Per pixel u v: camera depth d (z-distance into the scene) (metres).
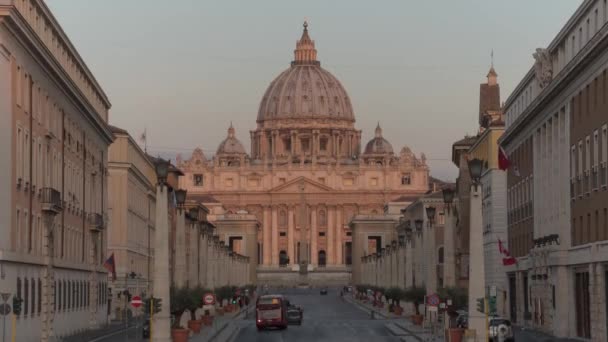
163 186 77.75
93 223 116.38
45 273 87.75
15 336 75.00
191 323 108.50
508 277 131.62
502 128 141.50
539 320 108.19
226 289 172.88
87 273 112.44
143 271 173.12
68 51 103.69
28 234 82.69
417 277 133.25
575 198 93.56
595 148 85.75
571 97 94.50
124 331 110.81
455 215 162.00
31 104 83.62
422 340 97.19
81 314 108.19
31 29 79.00
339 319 159.62
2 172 73.38
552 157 103.88
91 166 117.38
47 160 90.94
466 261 165.25
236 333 117.88
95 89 122.44
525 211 120.19
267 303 125.75
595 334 86.00
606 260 82.00
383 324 139.38
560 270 97.56
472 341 72.25
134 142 159.50
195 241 117.56
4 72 73.69
